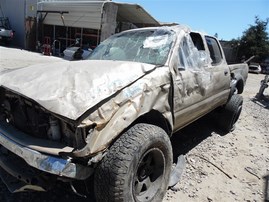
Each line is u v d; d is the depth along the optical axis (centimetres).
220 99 504
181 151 464
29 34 2314
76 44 2000
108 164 242
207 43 466
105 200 246
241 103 588
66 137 244
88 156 229
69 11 2042
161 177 303
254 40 3847
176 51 352
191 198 337
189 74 365
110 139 240
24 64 1215
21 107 267
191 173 395
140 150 255
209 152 477
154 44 371
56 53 2127
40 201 298
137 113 264
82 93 247
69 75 277
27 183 259
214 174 404
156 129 282
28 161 236
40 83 268
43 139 252
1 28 2231
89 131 232
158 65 330
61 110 232
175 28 395
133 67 298
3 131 268
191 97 373
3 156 287
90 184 275
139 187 282
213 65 465
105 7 1798
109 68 291
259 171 433
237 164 448
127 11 1909
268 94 1301
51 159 228
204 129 584
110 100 250
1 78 303
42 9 2283
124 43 402
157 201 298
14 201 294
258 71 2895
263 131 654
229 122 575
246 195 360
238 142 548
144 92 278
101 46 430
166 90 312
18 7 2344
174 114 334
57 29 2252
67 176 227
